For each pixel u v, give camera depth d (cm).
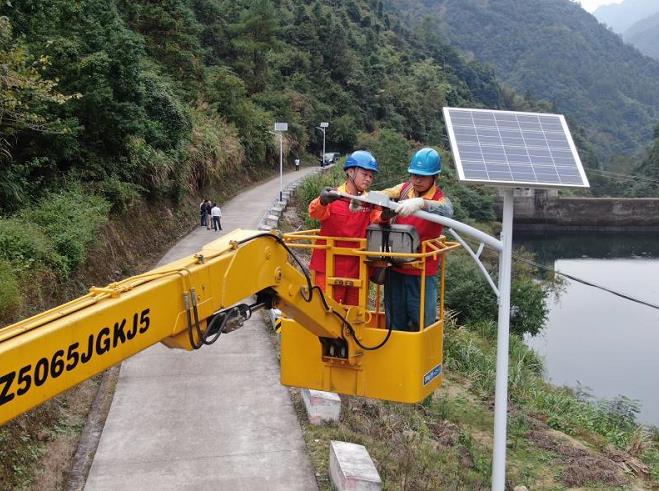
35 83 1155
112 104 1520
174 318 365
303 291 470
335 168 3750
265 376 980
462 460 882
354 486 612
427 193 547
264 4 5262
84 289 1216
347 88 7200
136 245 1688
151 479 691
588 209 5453
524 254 4591
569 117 13550
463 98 10969
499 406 718
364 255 505
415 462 775
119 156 1691
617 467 1015
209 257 395
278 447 762
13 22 1324
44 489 672
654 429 1400
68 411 855
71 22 1518
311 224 2330
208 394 912
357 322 516
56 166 1434
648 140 17300
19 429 732
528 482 891
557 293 3497
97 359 315
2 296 853
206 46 4788
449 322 1659
